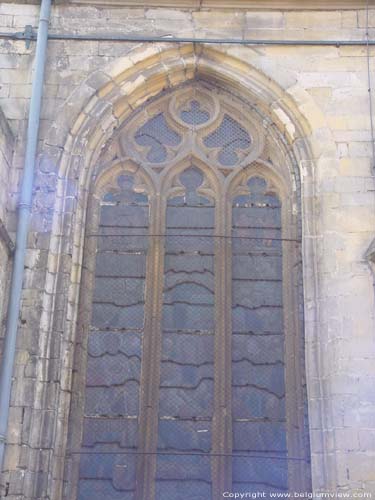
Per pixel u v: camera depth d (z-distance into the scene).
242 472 11.51
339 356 11.55
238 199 13.45
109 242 13.06
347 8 14.07
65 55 13.73
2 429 11.03
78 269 12.55
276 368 12.16
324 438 11.23
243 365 12.20
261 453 11.61
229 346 12.28
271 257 12.94
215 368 12.12
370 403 11.24
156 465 11.55
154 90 13.99
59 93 13.47
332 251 12.26
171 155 13.75
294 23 14.00
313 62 13.70
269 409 11.88
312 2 14.06
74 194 12.89
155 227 13.13
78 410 11.81
